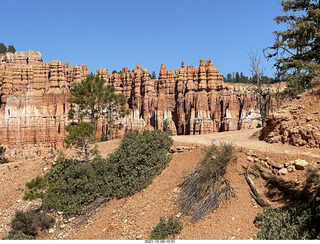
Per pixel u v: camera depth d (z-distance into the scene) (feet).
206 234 48.52
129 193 69.77
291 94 60.18
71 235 65.36
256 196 52.01
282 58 59.88
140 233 56.03
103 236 59.82
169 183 67.46
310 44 57.72
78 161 96.37
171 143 83.66
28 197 75.61
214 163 60.18
